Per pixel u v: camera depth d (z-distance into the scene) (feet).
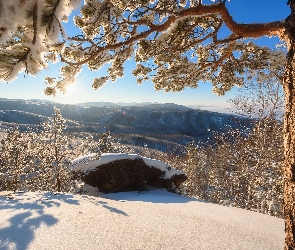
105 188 31.71
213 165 59.16
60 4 4.17
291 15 7.88
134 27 13.03
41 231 12.98
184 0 14.88
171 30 12.44
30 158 32.27
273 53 15.31
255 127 44.34
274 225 19.60
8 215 14.93
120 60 14.52
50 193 22.08
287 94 7.77
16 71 4.31
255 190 43.68
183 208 22.08
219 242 14.21
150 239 13.37
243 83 17.99
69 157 33.24
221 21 12.91
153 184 35.50
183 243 13.43
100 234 13.23
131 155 33.88
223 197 56.59
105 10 11.39
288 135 7.67
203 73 17.75
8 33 3.92
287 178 7.67
